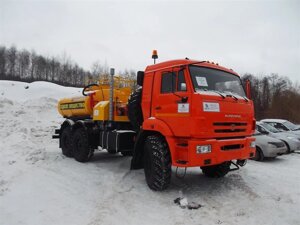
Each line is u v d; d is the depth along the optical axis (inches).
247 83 252.2
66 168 282.5
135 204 193.9
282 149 389.1
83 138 314.3
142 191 220.5
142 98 243.3
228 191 227.6
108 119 294.5
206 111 195.9
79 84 2423.7
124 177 259.0
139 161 240.1
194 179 261.7
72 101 364.2
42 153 323.6
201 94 196.2
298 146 454.6
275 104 1386.6
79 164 307.7
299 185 254.2
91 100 329.7
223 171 258.2
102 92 322.7
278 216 180.4
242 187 238.4
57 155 350.6
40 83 1555.1
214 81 220.1
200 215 179.0
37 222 159.2
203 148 194.1
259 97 1499.8
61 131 371.2
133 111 259.8
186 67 206.4
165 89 220.7
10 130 479.2
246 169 317.4
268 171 312.0
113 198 202.5
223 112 206.2
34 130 543.5
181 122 199.5
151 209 186.2
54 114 756.0
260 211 187.9
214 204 198.7
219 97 206.1
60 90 1417.3
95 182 239.8
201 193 221.1
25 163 281.0
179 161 202.1
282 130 524.4
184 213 181.2
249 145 229.1
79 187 224.4
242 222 170.7
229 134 211.8
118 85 326.3
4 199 190.1
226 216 179.2
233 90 237.5
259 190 234.8
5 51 2459.4
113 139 276.4
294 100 1370.6
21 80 2368.4
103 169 287.3
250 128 236.7
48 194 203.0
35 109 741.9
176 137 206.5
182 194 214.7
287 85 1568.7
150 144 222.8
